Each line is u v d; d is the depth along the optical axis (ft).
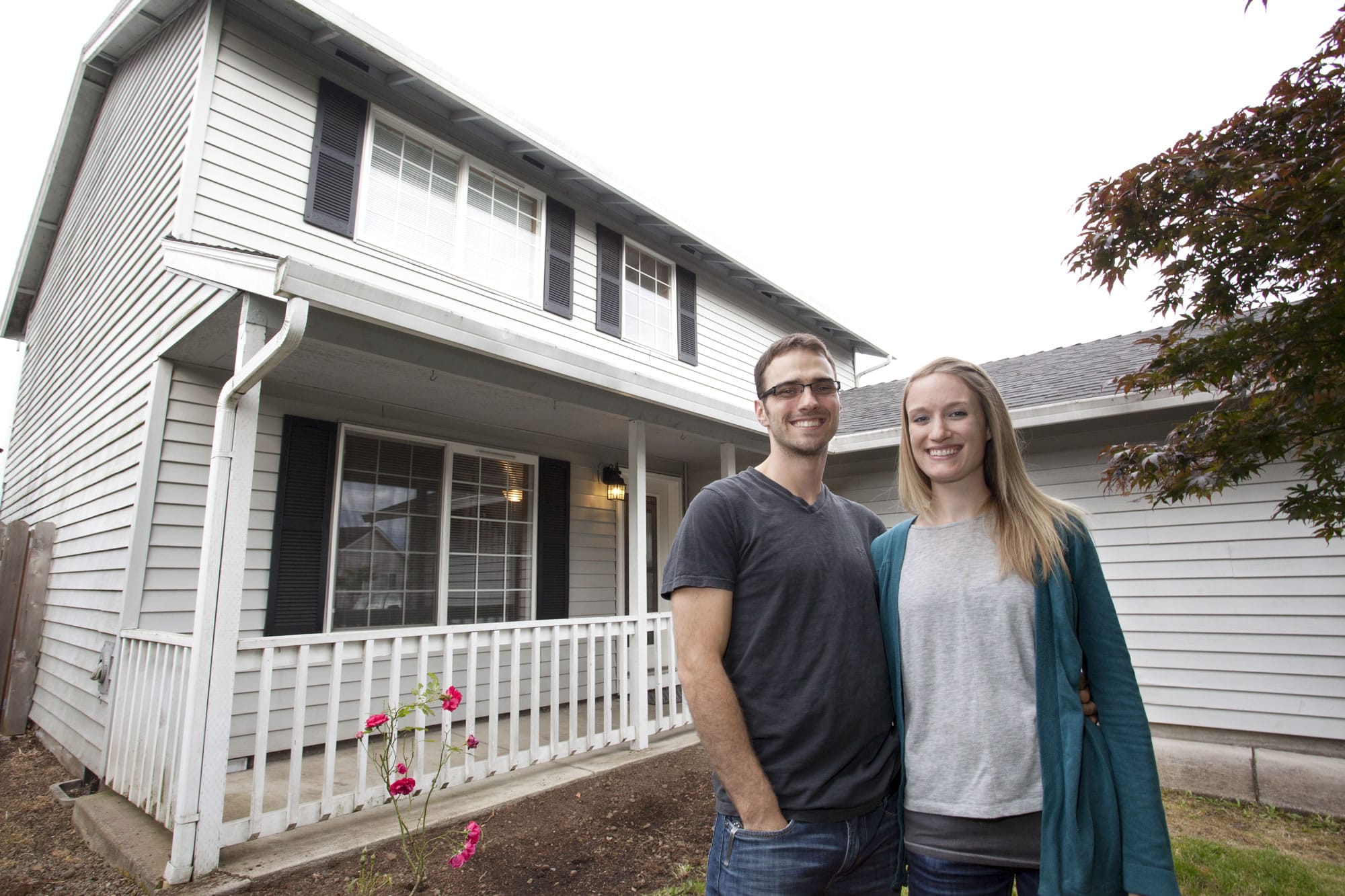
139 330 16.01
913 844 4.79
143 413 14.79
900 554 5.36
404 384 15.92
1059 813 4.34
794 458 5.48
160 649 11.68
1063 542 4.83
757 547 4.99
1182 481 10.17
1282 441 9.16
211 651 9.76
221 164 14.94
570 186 23.03
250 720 14.82
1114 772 4.46
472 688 13.01
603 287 23.67
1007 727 4.62
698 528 4.99
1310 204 7.93
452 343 12.39
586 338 22.79
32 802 13.80
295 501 16.01
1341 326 8.18
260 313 10.76
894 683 5.10
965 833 4.55
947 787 4.68
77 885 9.75
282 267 9.87
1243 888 9.26
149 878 9.27
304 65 16.87
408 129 18.85
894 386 31.30
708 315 28.32
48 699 18.71
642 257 25.99
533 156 21.59
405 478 18.37
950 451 5.21
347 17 16.46
